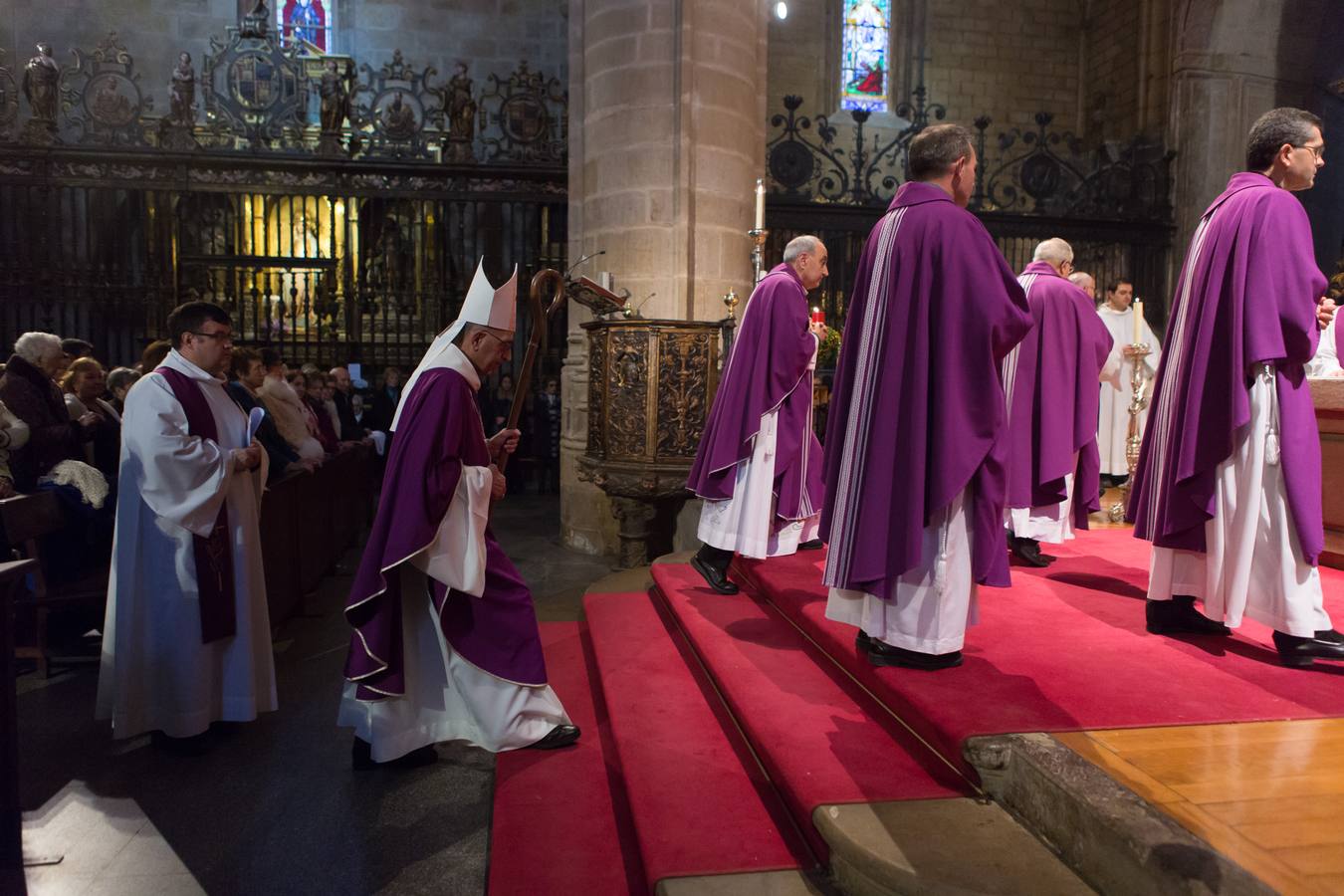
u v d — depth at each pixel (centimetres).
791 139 1155
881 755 275
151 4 1485
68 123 1191
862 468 286
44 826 314
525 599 350
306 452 671
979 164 1227
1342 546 446
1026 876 204
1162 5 1412
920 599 288
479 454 335
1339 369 451
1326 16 1272
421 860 292
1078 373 461
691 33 739
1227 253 298
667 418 683
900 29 1684
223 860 292
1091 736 241
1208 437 300
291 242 1232
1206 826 189
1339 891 164
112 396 727
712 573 471
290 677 480
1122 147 1391
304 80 1326
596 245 777
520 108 1273
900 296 285
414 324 1315
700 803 281
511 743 346
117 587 363
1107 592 403
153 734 382
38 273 1166
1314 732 243
